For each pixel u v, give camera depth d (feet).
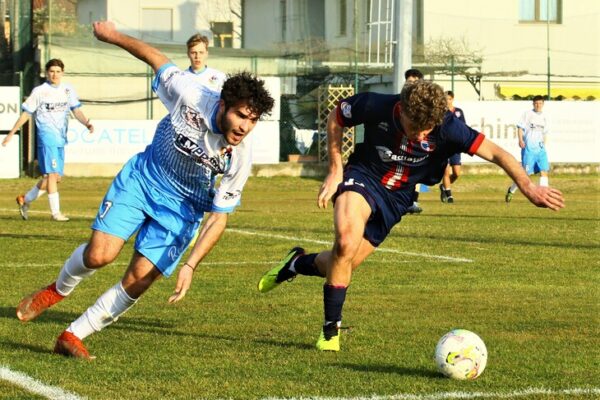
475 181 261.24
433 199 214.07
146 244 56.03
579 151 270.67
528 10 329.52
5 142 145.28
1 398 46.47
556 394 48.62
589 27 333.42
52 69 145.59
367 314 73.41
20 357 56.13
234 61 289.74
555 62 331.36
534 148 204.33
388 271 97.35
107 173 253.85
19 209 164.04
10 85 277.64
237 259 106.52
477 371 51.72
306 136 279.49
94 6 420.77
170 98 54.60
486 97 321.32
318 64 293.43
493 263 103.86
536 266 101.71
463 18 325.83
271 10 392.68
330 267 59.98
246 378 51.47
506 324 69.56
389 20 317.01
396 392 48.70
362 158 61.57
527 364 56.03
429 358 57.41
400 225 146.00
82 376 51.39
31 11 282.56
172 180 55.72
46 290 59.16
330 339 59.52
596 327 68.49
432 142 58.54
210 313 73.46
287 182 254.47
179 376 51.72
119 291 56.65
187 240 56.95
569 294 83.51
